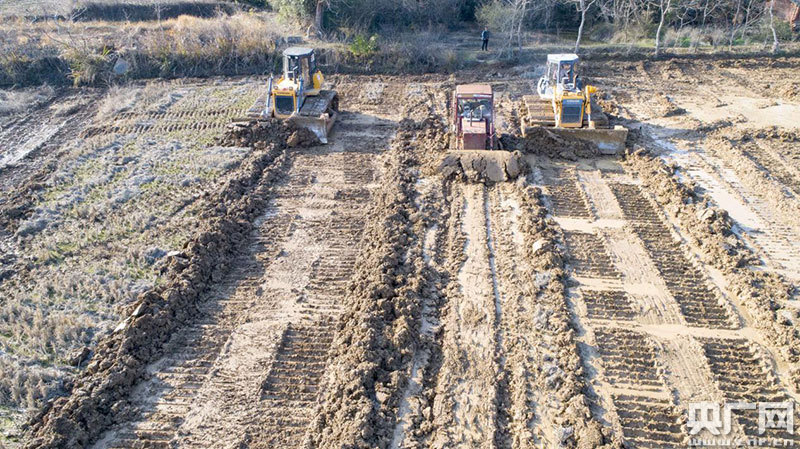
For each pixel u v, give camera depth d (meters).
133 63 25.73
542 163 17.98
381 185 16.83
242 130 19.33
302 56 19.72
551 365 10.74
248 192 16.39
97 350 11.05
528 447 9.31
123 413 9.98
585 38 29.95
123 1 31.67
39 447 9.16
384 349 11.03
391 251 13.66
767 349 11.24
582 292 12.68
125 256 13.68
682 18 28.59
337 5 28.73
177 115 21.66
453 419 9.78
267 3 32.19
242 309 12.27
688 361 10.95
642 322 11.88
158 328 11.55
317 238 14.58
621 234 14.66
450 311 12.06
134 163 18.08
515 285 12.80
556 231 14.67
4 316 11.91
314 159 18.41
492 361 10.84
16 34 26.80
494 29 29.92
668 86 24.20
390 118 21.44
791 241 14.41
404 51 26.70
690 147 19.05
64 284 12.79
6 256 13.76
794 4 29.36
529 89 23.88
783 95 23.02
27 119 21.72
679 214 15.38
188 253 13.54
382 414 9.80
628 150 18.50
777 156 18.39
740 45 28.08
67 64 25.50
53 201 15.96
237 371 10.77
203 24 27.36
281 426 9.73
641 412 9.91
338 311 12.16
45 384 10.38
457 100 18.14
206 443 9.46
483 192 16.41
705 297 12.59
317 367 10.84
